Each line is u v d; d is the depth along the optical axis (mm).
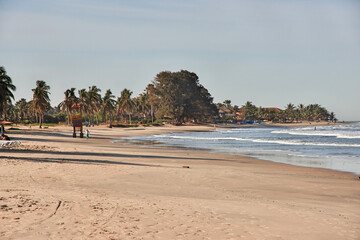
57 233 6598
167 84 163750
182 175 16422
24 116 161375
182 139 60625
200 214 8625
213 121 198375
